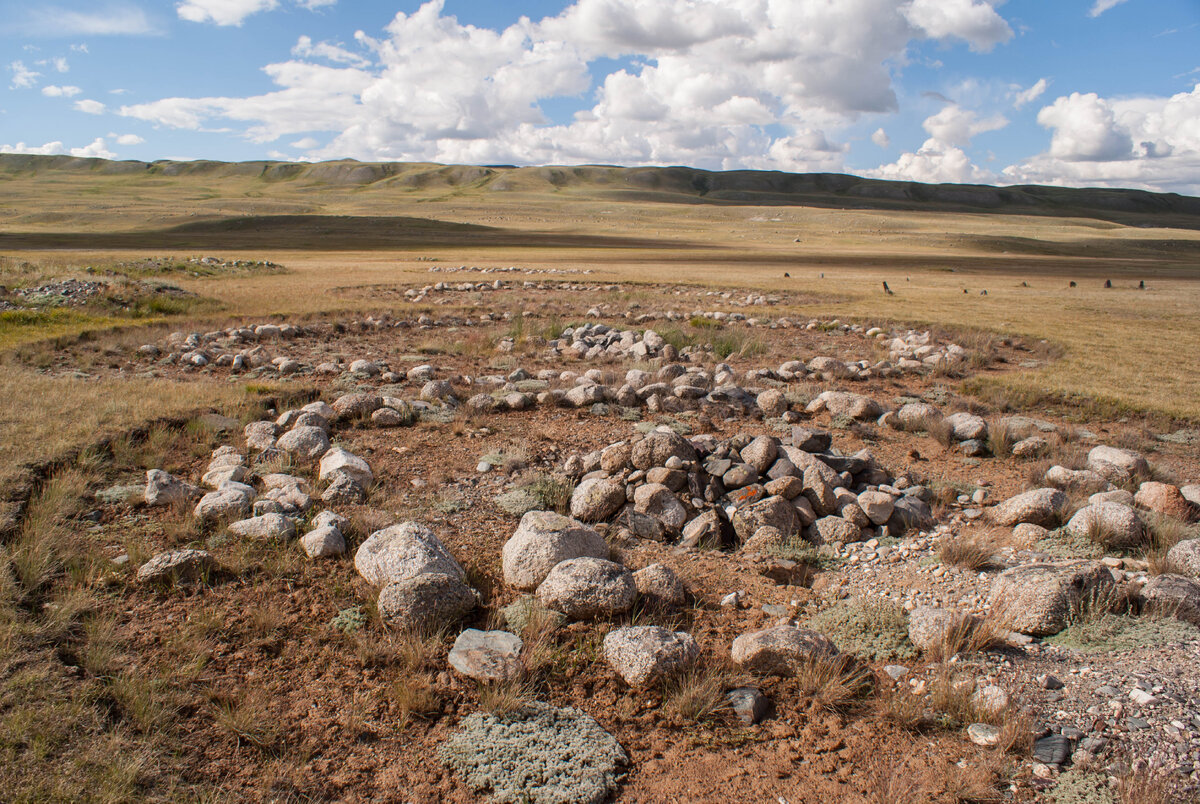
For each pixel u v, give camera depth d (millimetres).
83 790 3350
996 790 3594
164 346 15797
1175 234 129125
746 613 5480
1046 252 79000
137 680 4172
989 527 7258
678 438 7816
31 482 6805
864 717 4238
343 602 5211
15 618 4582
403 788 3598
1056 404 12336
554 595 5172
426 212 159250
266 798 3477
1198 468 9172
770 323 21828
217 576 5488
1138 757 3688
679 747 3975
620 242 81750
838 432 10398
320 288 29547
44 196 174125
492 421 10227
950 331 20469
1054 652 4785
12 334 15758
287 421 9320
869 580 6133
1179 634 4770
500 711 4129
